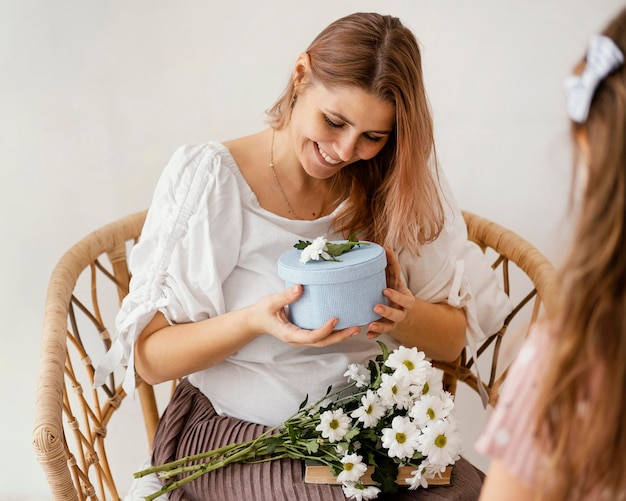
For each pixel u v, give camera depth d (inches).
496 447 27.7
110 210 74.0
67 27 68.4
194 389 59.3
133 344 53.4
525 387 27.5
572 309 25.4
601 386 25.5
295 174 56.0
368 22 48.9
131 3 68.3
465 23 69.9
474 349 61.4
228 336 51.0
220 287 53.6
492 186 74.3
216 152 55.0
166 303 53.2
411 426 47.1
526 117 72.1
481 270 63.5
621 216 24.3
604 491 26.6
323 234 57.2
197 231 53.4
